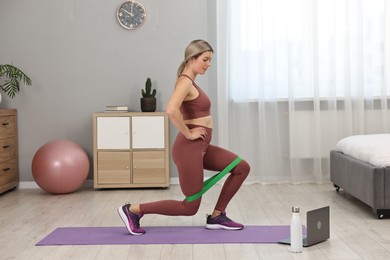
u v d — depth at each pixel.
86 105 6.58
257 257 3.56
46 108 6.58
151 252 3.71
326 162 6.57
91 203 5.50
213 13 6.56
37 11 6.52
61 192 5.98
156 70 6.55
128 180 6.19
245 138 6.59
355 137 5.63
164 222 4.62
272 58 6.51
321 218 3.89
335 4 6.47
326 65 6.55
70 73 6.56
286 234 4.13
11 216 4.96
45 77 6.55
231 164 4.26
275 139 6.57
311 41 6.48
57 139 6.60
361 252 3.64
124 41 6.54
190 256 3.60
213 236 4.11
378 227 4.33
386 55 6.52
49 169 5.88
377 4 6.50
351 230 4.24
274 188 6.25
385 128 6.55
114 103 6.57
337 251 3.68
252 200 5.54
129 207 4.20
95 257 3.61
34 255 3.68
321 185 6.41
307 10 6.46
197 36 6.52
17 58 6.54
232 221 4.33
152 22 6.54
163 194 5.94
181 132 4.10
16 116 6.55
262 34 6.44
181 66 4.21
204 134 4.15
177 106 4.00
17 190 6.39
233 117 6.58
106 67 6.56
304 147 6.54
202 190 4.20
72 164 5.92
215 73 6.57
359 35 6.47
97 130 6.18
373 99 6.57
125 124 6.18
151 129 6.17
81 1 6.52
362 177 4.82
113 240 4.03
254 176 6.61
